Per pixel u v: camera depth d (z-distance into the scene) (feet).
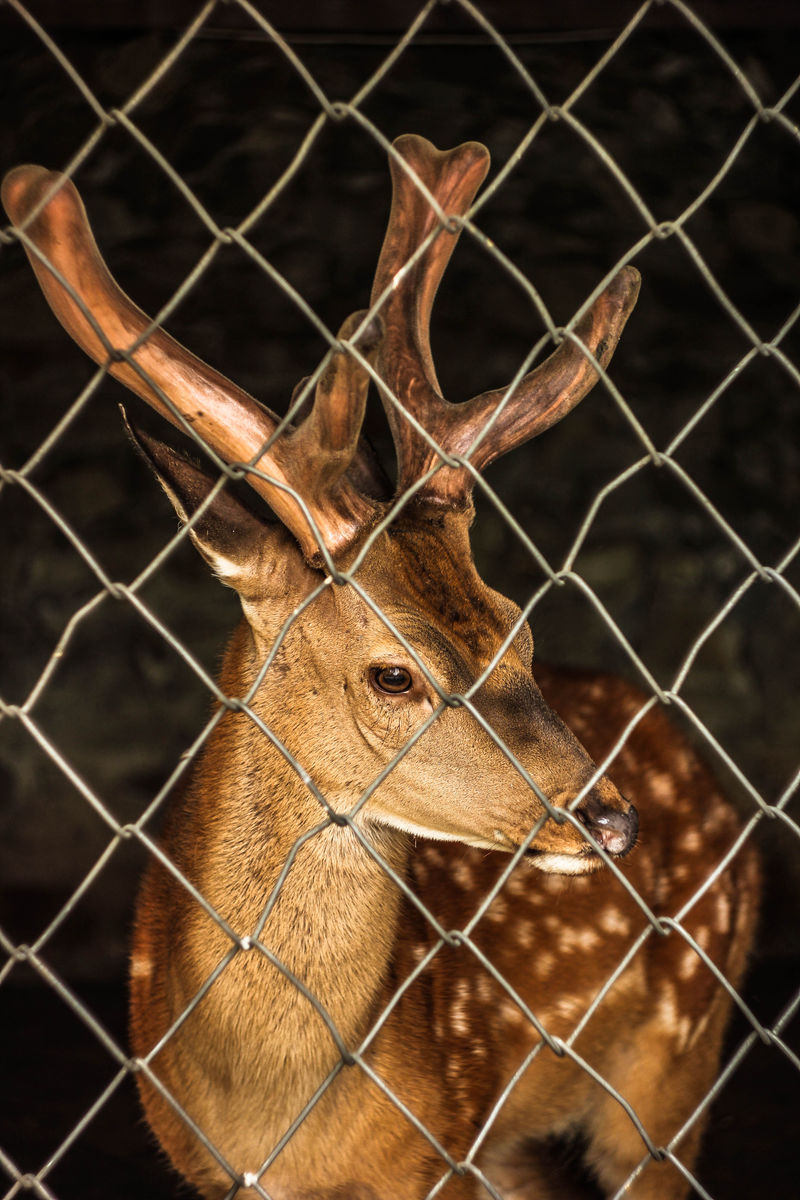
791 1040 28.89
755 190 45.27
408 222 14.01
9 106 43.11
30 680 39.65
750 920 24.81
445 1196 17.53
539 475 44.04
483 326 44.68
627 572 42.98
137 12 37.24
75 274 10.42
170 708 39.75
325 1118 15.60
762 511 43.88
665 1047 22.20
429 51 44.70
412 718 14.75
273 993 15.07
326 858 15.21
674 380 44.91
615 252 45.16
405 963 18.07
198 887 15.44
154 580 41.57
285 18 37.37
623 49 44.68
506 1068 19.52
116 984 31.73
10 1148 24.76
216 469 16.05
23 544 41.75
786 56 44.91
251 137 44.27
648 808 22.61
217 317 44.16
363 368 10.35
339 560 14.73
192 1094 15.79
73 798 36.37
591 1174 23.38
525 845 10.77
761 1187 23.89
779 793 37.99
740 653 41.75
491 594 15.46
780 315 45.34
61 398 43.06
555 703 23.11
